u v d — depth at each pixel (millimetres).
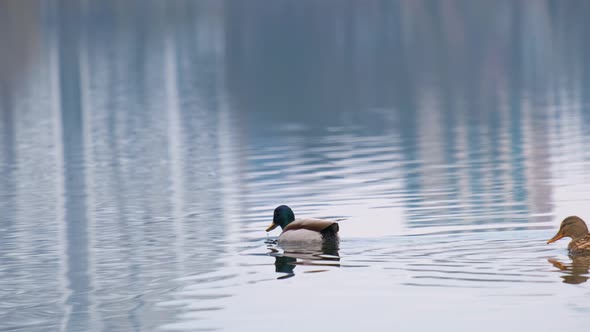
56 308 13055
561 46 72562
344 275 13680
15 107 46688
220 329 11828
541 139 28953
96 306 13031
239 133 34031
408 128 33562
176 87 55625
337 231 15773
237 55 80188
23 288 14086
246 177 24031
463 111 38438
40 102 48781
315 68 66250
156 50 87125
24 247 16859
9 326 12375
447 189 20812
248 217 18828
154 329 11961
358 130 33625
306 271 14062
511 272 13352
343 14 127875
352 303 12484
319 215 18547
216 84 56969
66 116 41938
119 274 14633
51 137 34656
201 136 33438
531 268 13500
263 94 50281
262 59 75750
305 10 137625
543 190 20141
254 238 16750
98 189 23125
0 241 17469
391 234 16047
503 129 31859
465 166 24234
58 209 20656
